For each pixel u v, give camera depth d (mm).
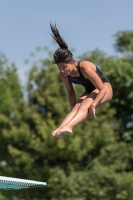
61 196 41312
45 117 43719
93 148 43156
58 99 43656
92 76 13523
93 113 13492
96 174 40906
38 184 15484
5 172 43781
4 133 42406
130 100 46000
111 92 14234
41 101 43156
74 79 14023
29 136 42438
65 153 42188
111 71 44625
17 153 42062
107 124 43000
